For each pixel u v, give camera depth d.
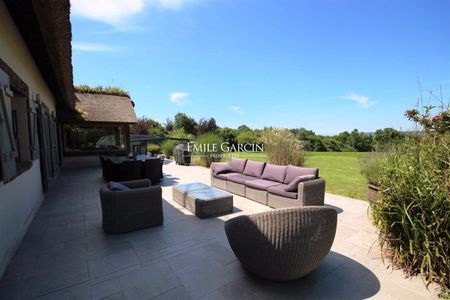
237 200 4.76
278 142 7.29
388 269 2.27
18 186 3.07
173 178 7.43
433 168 2.34
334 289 1.96
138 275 2.18
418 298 1.86
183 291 1.94
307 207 1.77
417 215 2.18
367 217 3.63
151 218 3.32
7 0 2.92
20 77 3.71
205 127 18.47
